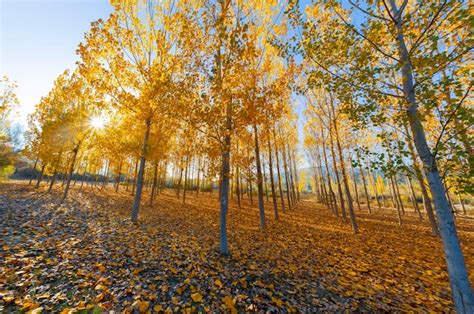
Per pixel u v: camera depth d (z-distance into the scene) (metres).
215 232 7.02
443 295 3.53
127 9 6.99
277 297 3.13
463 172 2.27
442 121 2.41
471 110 2.07
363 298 3.31
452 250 2.24
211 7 5.27
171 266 3.74
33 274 2.92
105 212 8.35
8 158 17.78
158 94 6.76
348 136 9.71
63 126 10.16
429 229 10.51
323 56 3.10
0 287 2.52
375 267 4.74
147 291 2.88
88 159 18.78
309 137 15.69
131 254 4.08
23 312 2.21
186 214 10.38
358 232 8.60
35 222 5.61
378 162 2.77
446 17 2.23
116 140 8.71
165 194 23.83
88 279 3.02
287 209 18.09
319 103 9.48
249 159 7.20
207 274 3.59
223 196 5.10
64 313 2.24
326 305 3.03
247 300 2.94
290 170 20.45
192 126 5.18
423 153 2.50
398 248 6.54
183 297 2.87
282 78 6.58
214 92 4.82
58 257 3.59
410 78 2.61
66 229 5.32
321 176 19.94
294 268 4.36
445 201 2.35
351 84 2.89
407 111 2.64
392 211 21.36
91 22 6.39
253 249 5.50
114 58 6.88
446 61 2.25
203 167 5.36
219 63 5.25
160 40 7.27
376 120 2.85
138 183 7.42
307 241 6.92
